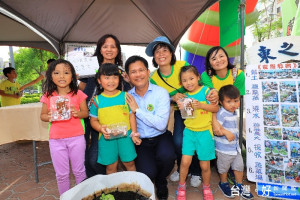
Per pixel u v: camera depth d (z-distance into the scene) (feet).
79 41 21.04
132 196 5.81
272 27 52.01
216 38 18.98
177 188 8.87
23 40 23.71
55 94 7.13
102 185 6.03
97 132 7.98
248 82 8.13
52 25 17.94
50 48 25.04
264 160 7.82
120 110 7.23
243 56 10.03
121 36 20.81
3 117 9.45
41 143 16.62
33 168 11.64
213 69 8.73
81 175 7.47
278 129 7.69
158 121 7.27
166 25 17.85
